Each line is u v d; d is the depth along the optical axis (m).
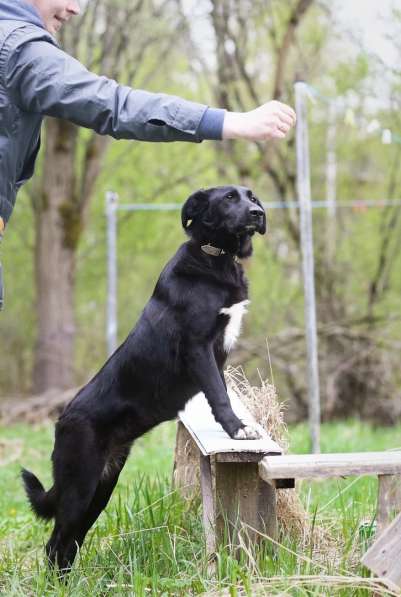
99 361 15.70
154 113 2.75
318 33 11.26
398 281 12.07
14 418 10.38
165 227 15.18
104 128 2.82
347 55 10.72
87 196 11.69
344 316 11.34
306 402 10.98
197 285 3.62
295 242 11.05
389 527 2.80
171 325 3.62
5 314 15.38
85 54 12.13
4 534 4.54
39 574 3.37
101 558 3.64
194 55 11.43
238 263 3.82
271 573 3.13
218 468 3.36
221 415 3.46
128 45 11.53
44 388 11.59
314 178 13.05
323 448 7.74
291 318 12.29
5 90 2.84
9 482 6.39
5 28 2.84
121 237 14.99
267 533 3.38
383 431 9.95
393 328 10.95
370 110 10.23
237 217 3.68
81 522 3.58
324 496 5.18
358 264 12.18
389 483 2.97
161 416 3.73
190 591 3.21
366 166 13.73
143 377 3.65
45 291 11.62
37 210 12.37
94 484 3.60
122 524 4.02
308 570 3.08
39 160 12.70
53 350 11.59
